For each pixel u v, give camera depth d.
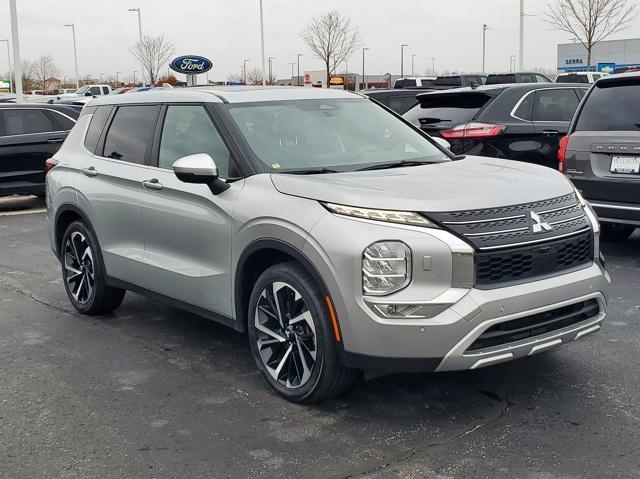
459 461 3.49
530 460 3.48
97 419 4.09
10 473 3.50
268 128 4.77
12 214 12.11
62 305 6.51
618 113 7.05
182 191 4.79
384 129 5.24
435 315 3.59
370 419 3.97
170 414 4.13
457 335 3.57
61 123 12.44
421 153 5.10
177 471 3.49
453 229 3.64
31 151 12.08
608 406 4.06
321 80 49.97
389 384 4.42
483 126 9.04
